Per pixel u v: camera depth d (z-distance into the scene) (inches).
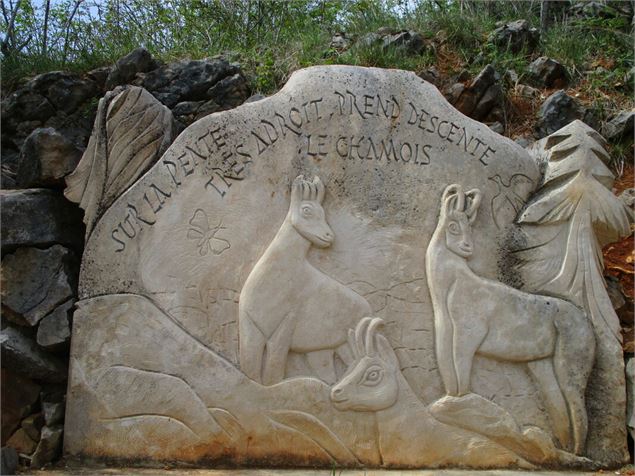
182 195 160.4
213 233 159.9
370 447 158.1
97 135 161.9
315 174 165.5
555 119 235.6
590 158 173.2
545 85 254.4
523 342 163.9
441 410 160.1
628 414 166.9
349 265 162.9
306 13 314.2
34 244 162.9
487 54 256.1
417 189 168.7
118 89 165.5
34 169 168.1
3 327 160.6
